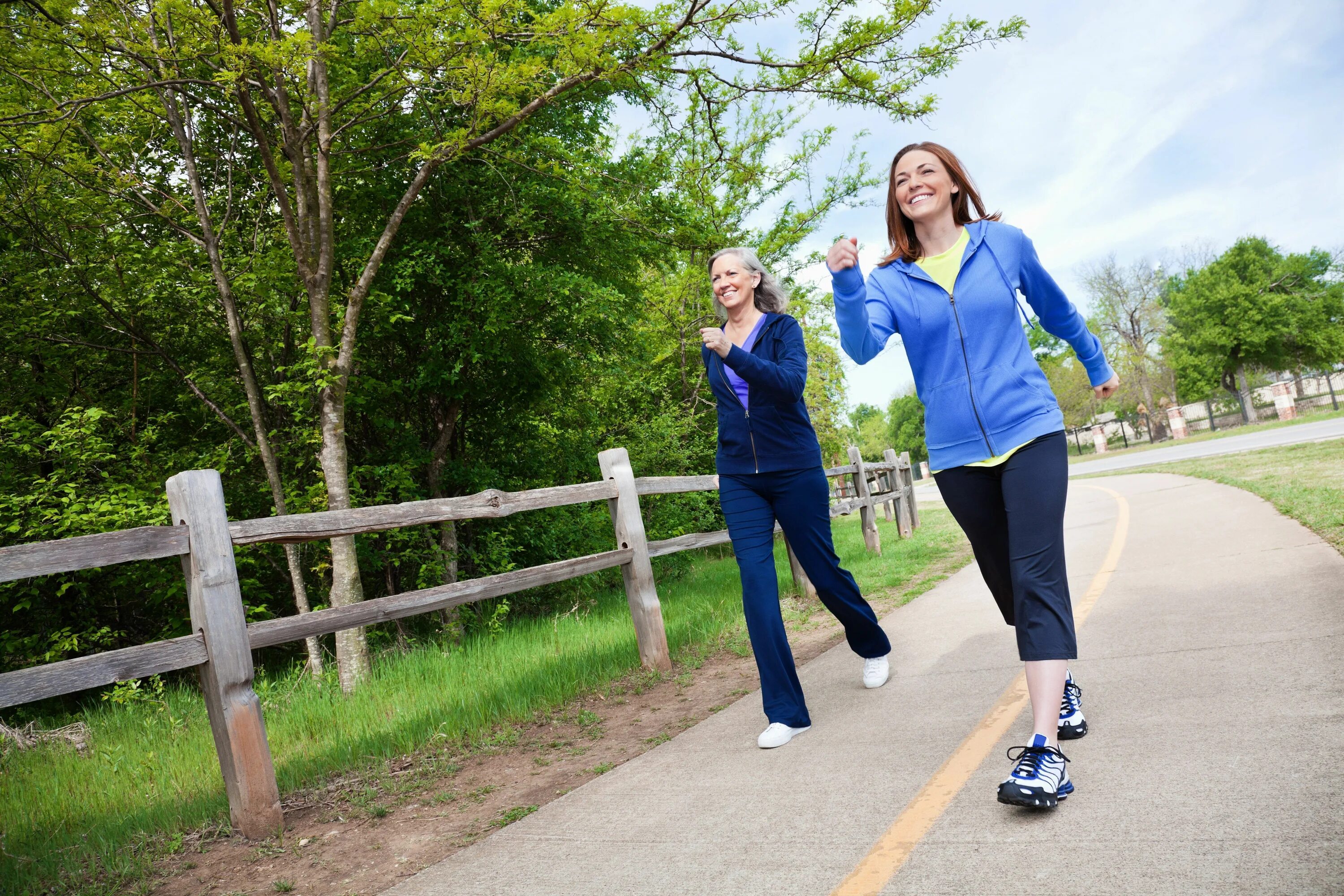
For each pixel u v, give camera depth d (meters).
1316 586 4.11
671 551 5.34
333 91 8.30
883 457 12.13
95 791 3.80
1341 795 1.88
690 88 8.23
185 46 6.39
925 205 2.67
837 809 2.39
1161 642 3.59
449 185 9.32
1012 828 2.05
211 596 2.98
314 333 7.27
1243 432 32.38
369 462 9.48
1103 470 23.17
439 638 8.19
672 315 14.06
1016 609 2.39
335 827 3.02
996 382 2.54
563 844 2.52
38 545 2.64
